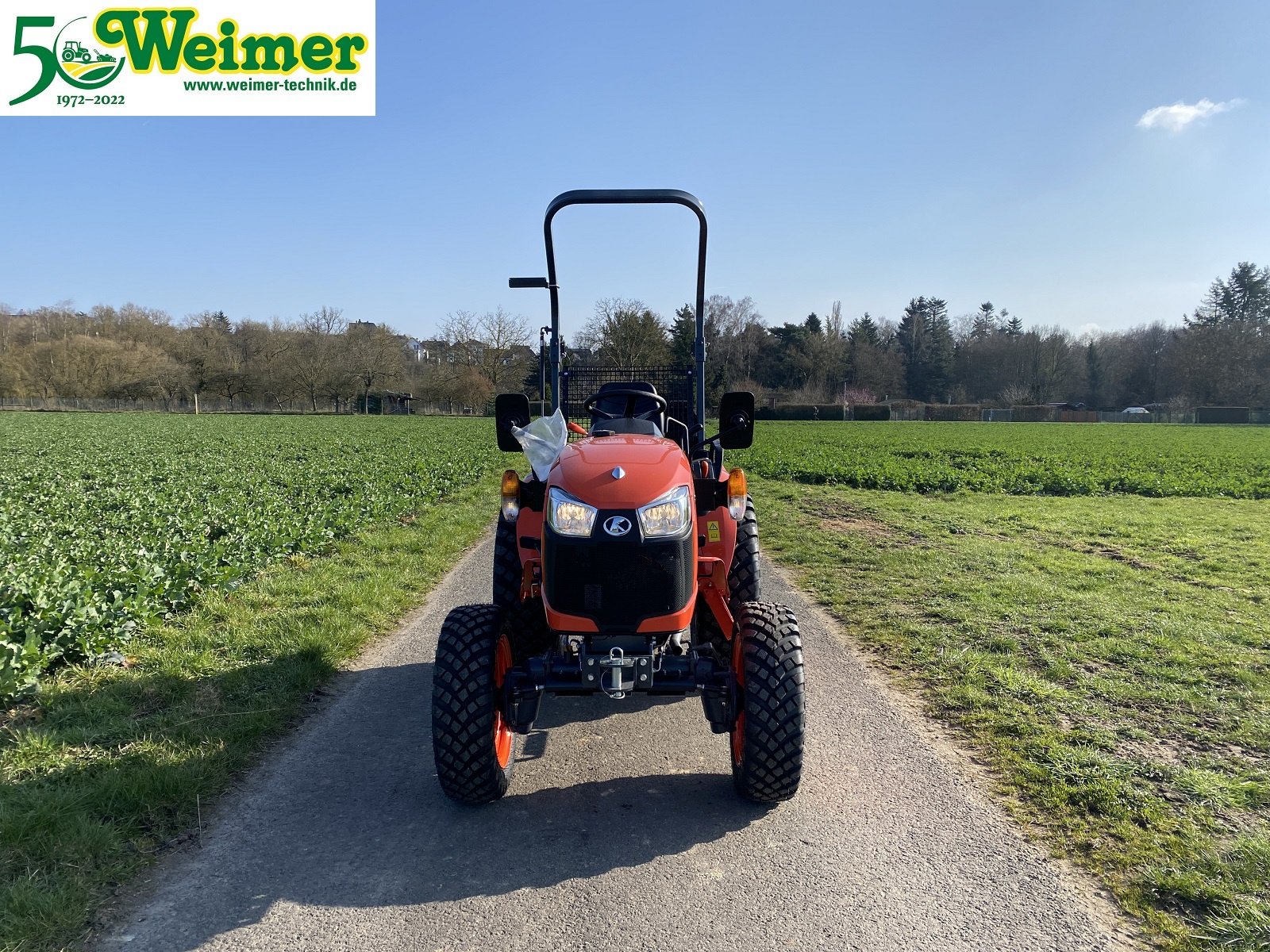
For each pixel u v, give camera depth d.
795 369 79.81
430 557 9.28
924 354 92.31
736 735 3.84
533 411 9.80
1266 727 4.45
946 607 6.95
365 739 4.50
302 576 8.05
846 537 10.51
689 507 3.68
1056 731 4.43
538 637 5.05
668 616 3.54
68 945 2.71
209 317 85.88
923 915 2.92
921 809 3.69
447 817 3.68
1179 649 5.77
